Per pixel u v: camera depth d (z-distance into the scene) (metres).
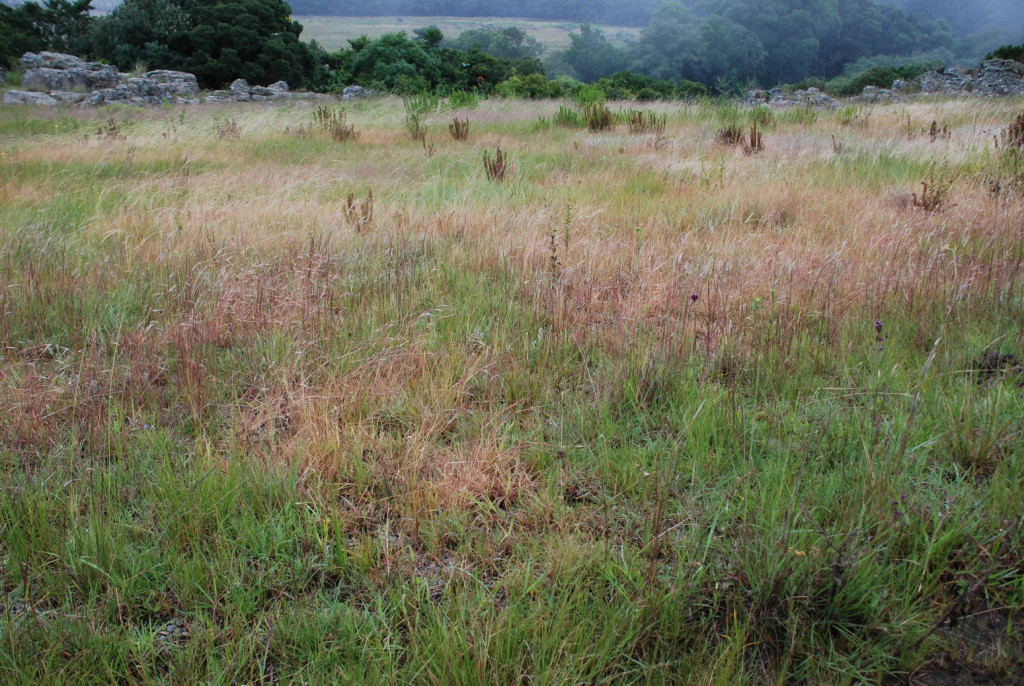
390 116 18.42
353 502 2.79
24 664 2.01
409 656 2.07
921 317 4.07
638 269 4.91
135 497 2.76
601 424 3.18
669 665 2.02
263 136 14.75
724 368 3.70
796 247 5.35
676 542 2.43
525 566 2.36
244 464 2.85
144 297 4.65
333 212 6.81
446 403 3.39
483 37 95.62
